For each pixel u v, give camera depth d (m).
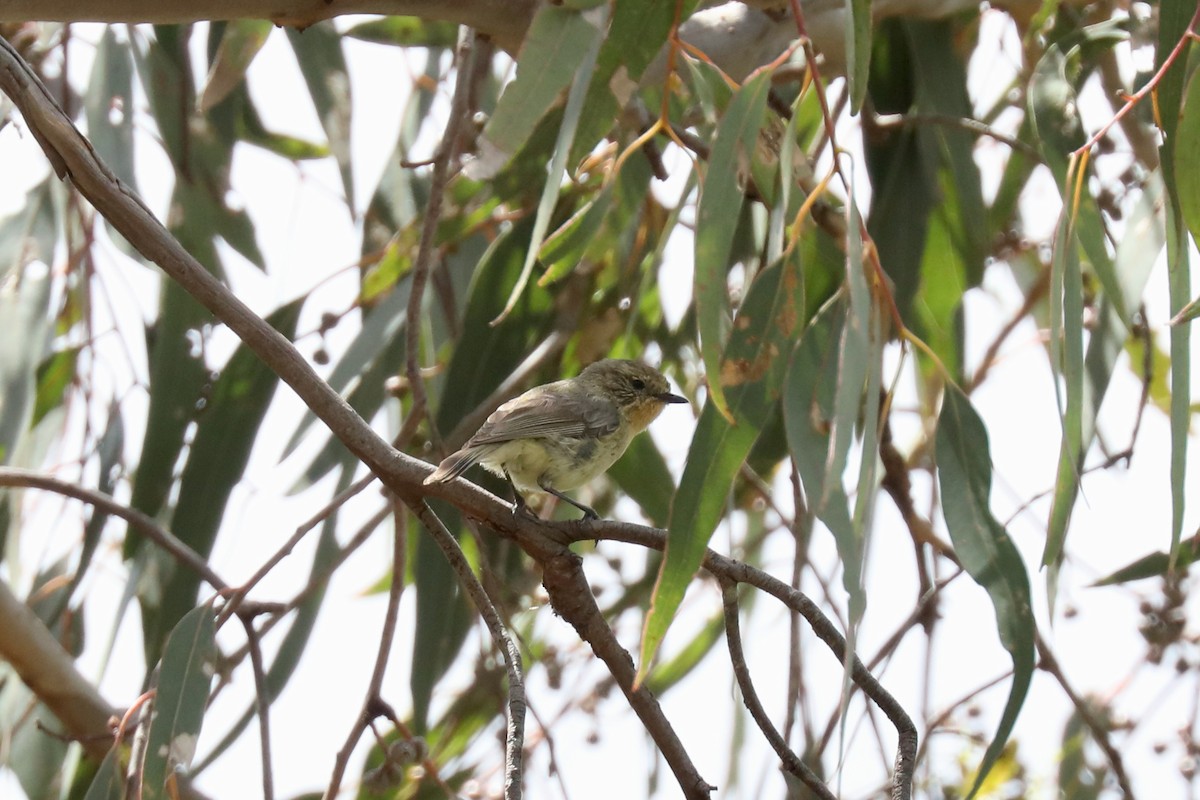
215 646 7.07
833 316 6.55
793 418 6.39
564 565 6.21
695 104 9.75
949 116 9.73
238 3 6.69
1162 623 9.87
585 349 10.34
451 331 10.68
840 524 6.10
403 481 6.27
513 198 10.34
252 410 9.75
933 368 9.92
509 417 8.77
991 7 10.82
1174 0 6.94
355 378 10.00
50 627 10.66
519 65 5.79
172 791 7.25
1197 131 6.72
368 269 10.77
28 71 5.75
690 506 6.08
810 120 10.01
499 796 9.84
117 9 6.52
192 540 9.58
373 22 10.73
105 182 5.89
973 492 7.32
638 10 6.29
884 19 9.98
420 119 11.25
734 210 5.91
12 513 10.38
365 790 10.04
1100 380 8.61
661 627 5.94
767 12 9.09
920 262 9.53
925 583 9.38
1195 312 6.48
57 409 10.59
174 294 9.98
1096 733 9.17
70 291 11.29
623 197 8.77
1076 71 8.86
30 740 10.36
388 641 7.38
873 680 5.91
